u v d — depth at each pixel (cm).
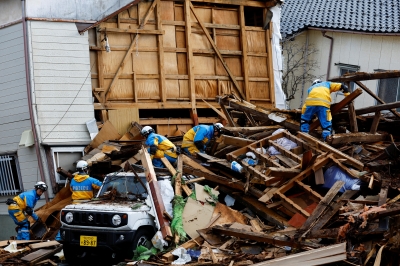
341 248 946
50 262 1280
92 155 1748
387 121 1605
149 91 2027
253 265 1001
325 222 1080
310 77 2598
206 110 2177
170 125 2053
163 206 1241
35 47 1819
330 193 1151
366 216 960
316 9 2681
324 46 2562
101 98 1944
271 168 1297
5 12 1870
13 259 1280
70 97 1853
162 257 1129
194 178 1416
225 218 1276
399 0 2544
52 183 1805
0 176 1889
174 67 2073
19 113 1845
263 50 2244
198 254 1130
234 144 1518
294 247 1058
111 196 1298
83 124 1861
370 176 1243
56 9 1845
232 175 1435
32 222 1593
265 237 1108
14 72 1853
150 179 1280
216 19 2156
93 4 1902
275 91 2259
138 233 1210
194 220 1248
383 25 2344
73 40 1864
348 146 1452
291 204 1266
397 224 941
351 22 2427
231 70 2184
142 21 2012
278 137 1476
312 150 1374
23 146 1841
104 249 1195
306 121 1542
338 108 1552
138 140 1789
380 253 930
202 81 2125
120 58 1984
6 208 1892
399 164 1251
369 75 1562
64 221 1234
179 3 2092
